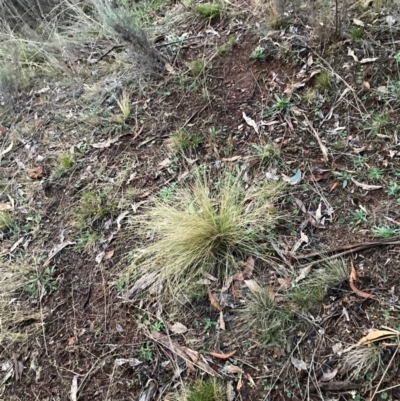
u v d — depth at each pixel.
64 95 2.11
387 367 1.19
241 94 1.81
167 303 1.43
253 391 1.25
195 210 1.51
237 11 2.05
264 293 1.36
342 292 1.32
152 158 1.76
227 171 1.63
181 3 2.13
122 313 1.45
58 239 1.67
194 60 1.97
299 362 1.25
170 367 1.33
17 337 1.49
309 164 1.58
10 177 1.90
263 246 1.45
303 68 1.79
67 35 2.35
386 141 1.56
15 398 1.40
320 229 1.45
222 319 1.37
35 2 2.53
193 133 1.76
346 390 1.19
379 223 1.42
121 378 1.35
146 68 1.98
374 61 1.71
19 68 2.26
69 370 1.40
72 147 1.89
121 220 1.64
